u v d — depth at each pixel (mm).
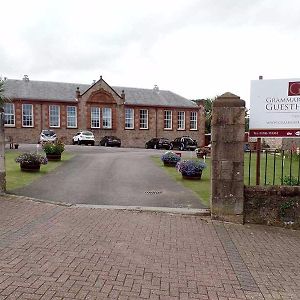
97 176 13312
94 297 3852
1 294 3809
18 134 40781
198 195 9805
